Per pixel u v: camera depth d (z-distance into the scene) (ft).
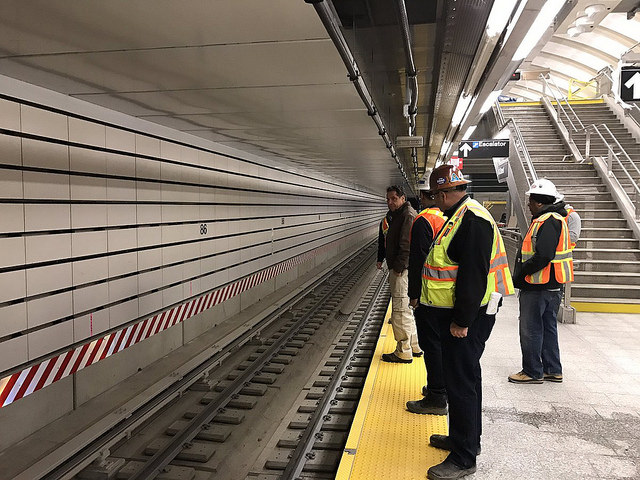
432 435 11.59
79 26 9.50
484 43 14.30
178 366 19.74
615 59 96.58
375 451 11.30
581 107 57.06
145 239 19.27
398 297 17.56
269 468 13.29
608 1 57.36
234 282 28.55
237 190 29.30
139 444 14.48
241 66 12.35
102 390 16.90
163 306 20.80
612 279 28.99
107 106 16.40
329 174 52.16
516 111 59.47
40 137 13.79
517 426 12.92
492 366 17.75
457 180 10.77
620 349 19.92
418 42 14.49
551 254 15.15
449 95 21.48
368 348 24.11
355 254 69.82
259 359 21.88
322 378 20.59
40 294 13.98
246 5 8.64
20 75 12.64
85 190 15.66
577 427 12.84
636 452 11.49
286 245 40.34
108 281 17.08
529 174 39.70
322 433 14.62
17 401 13.35
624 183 38.01
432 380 13.25
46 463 12.00
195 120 19.33
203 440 14.90
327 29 9.20
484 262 9.91
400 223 17.22
